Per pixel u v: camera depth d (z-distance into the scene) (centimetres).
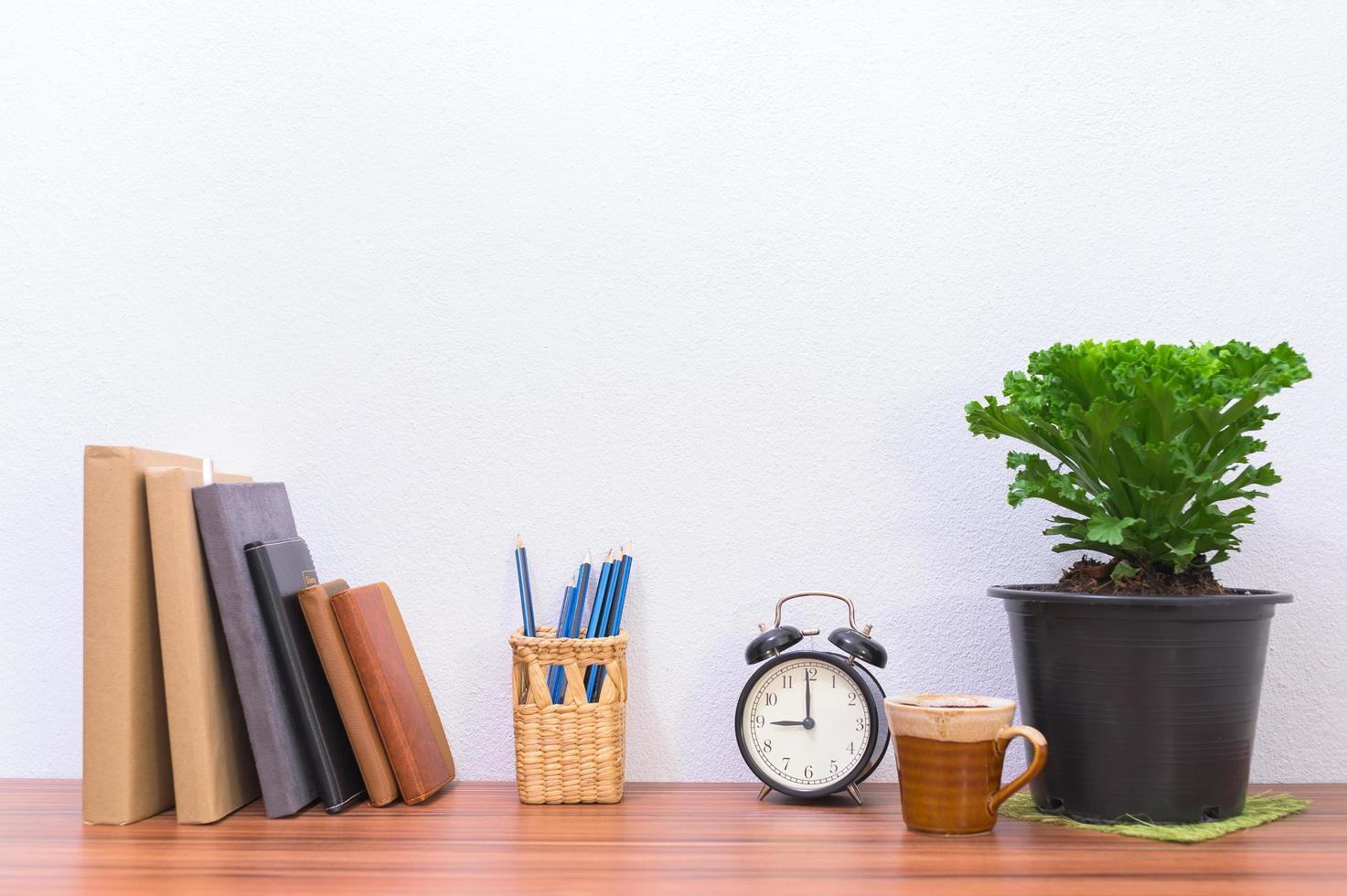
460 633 123
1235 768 98
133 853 91
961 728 95
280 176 126
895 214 123
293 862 87
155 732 105
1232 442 99
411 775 108
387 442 124
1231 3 124
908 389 122
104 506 102
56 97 127
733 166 124
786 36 125
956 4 124
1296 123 123
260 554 105
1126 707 96
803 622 121
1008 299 123
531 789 109
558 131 125
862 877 83
